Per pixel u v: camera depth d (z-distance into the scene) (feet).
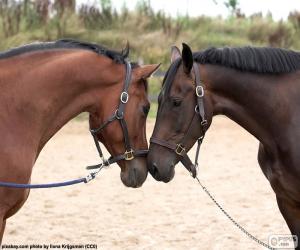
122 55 15.71
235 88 15.75
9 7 60.49
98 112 15.56
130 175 15.79
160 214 25.43
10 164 14.26
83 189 30.04
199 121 15.69
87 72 15.23
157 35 63.21
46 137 15.23
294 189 15.42
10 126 14.46
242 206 26.78
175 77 15.69
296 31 71.05
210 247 20.93
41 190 29.76
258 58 15.70
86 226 23.59
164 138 15.70
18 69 14.84
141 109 15.57
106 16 64.90
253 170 34.94
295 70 15.87
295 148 15.21
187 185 31.09
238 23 72.84
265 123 15.67
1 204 14.38
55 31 59.77
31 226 23.53
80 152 39.99
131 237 21.99
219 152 40.81
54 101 15.01
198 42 64.90
